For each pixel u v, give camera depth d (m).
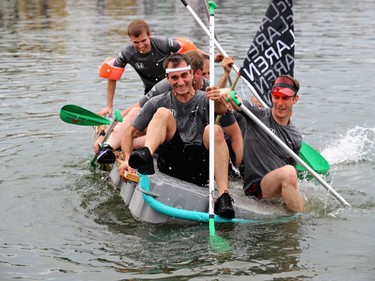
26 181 11.04
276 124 9.98
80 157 12.42
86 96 16.58
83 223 9.29
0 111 15.27
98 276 7.54
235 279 7.40
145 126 10.25
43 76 18.80
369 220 9.23
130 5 40.22
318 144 13.04
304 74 18.78
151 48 12.77
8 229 9.02
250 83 10.79
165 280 7.39
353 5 38.12
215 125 9.73
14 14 35.53
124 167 9.85
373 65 19.81
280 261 7.89
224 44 23.09
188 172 10.05
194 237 8.72
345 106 15.57
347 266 7.73
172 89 10.32
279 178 9.44
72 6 39.94
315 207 9.77
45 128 14.14
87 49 23.05
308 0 41.81
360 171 11.52
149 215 9.33
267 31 10.84
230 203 9.17
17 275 7.58
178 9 36.84
